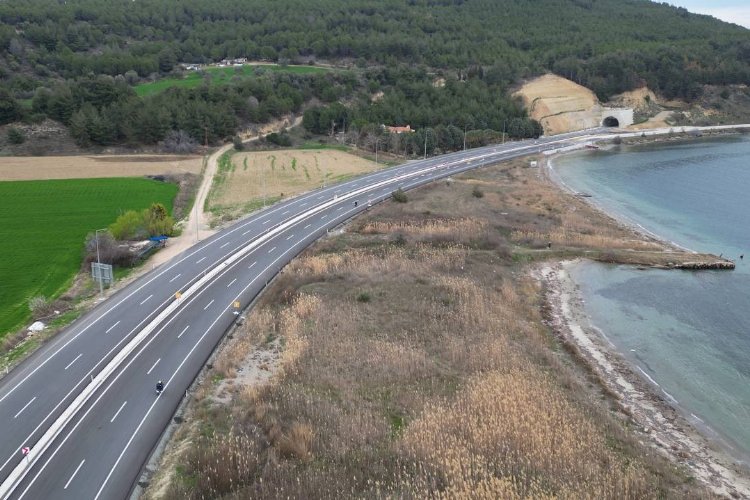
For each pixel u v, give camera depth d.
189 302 62.59
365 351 52.25
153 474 35.88
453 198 106.81
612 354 57.75
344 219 92.81
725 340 60.88
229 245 81.44
